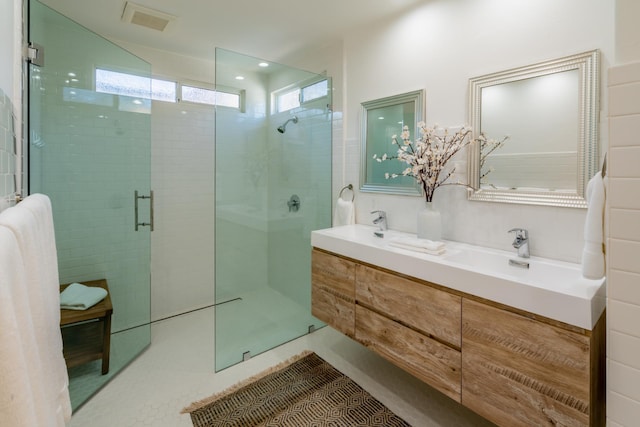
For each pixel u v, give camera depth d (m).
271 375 2.13
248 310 2.98
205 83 3.13
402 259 1.73
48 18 1.88
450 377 1.52
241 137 2.88
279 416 1.75
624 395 0.96
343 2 2.13
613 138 0.95
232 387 2.00
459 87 1.94
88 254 2.34
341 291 2.13
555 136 1.58
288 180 3.10
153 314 2.98
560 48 1.54
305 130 2.97
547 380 1.20
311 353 2.41
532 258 1.65
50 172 2.07
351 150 2.67
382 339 1.85
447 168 2.03
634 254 0.93
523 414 1.27
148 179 2.62
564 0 1.53
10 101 1.26
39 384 0.64
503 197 1.77
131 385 2.02
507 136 1.75
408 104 2.22
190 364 2.26
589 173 1.48
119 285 2.48
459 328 1.47
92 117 2.25
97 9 2.21
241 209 2.96
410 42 2.20
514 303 1.29
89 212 2.31
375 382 2.05
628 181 0.93
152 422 1.71
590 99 1.46
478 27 1.84
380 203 2.47
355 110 2.62
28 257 0.71
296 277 3.03
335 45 2.75
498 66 1.76
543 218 1.64
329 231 2.40
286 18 2.35
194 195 3.14
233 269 2.95
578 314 1.12
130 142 2.49
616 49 0.95
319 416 1.75
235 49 2.88
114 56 2.33
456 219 2.01
